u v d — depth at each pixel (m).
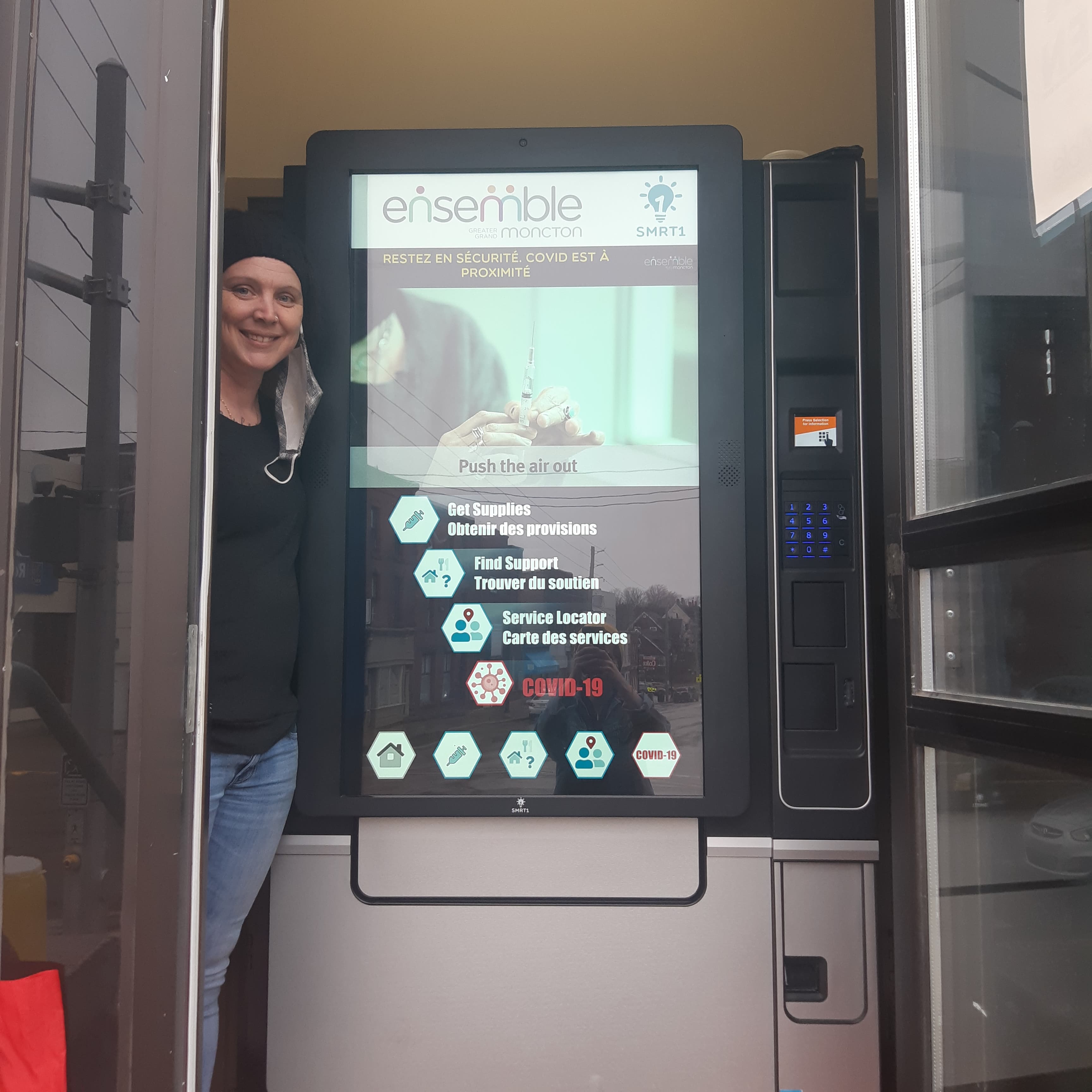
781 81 1.87
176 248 0.90
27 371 0.86
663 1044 1.33
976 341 1.01
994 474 0.97
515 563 1.37
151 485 0.88
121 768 0.86
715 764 1.33
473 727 1.35
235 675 1.20
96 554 0.87
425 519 1.37
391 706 1.35
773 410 1.39
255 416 1.31
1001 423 0.96
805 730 1.36
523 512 1.37
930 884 1.03
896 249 1.10
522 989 1.34
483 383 1.39
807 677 1.37
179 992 0.86
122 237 0.89
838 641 1.37
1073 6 0.84
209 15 0.92
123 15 0.90
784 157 1.41
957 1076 1.00
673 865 1.35
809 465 1.38
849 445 1.38
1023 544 0.83
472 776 1.34
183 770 0.88
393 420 1.38
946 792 1.04
